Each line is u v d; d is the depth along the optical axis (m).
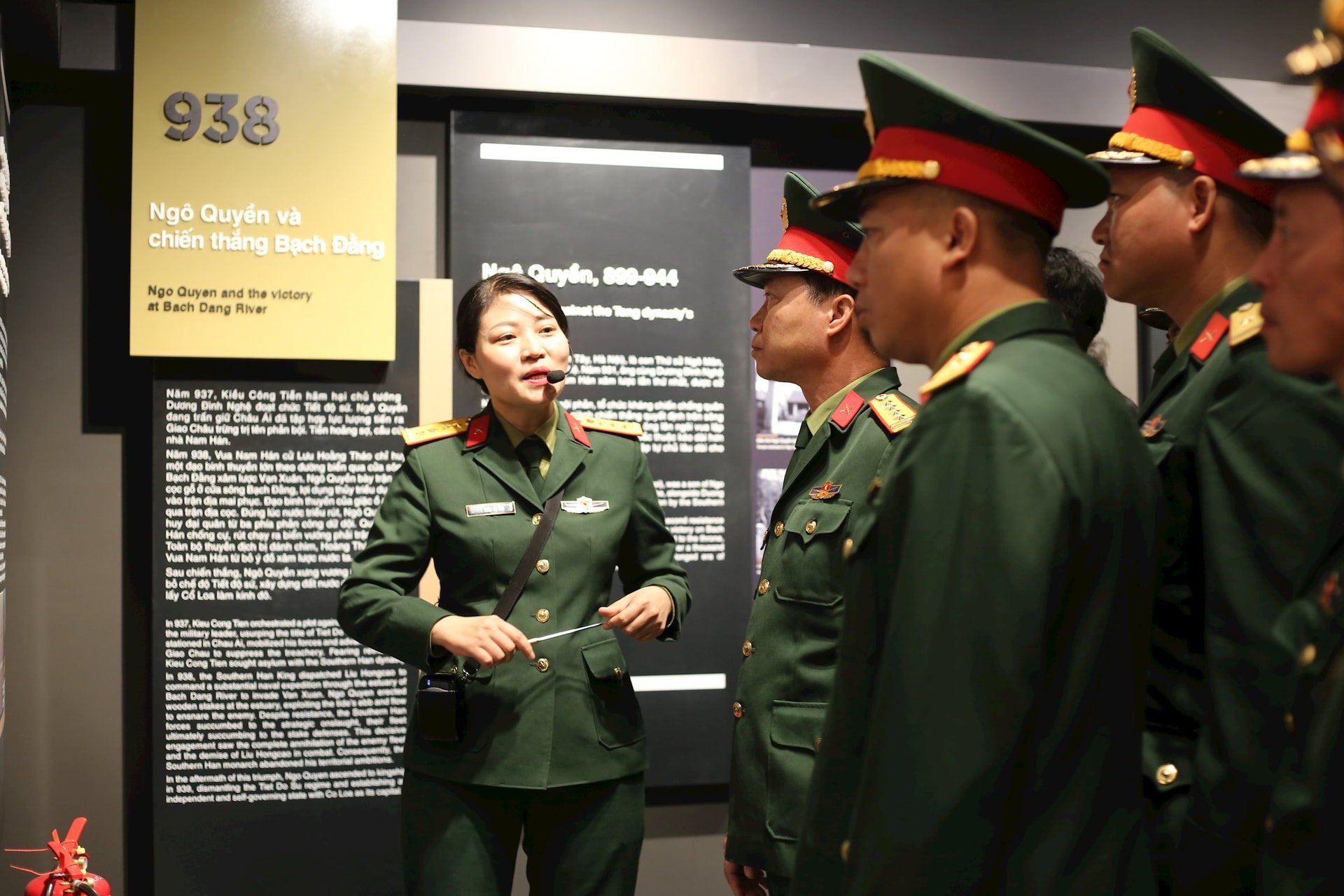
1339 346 0.93
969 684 1.07
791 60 3.46
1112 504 1.17
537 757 2.26
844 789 1.26
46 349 3.21
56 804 3.19
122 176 3.25
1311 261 0.93
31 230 3.21
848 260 2.21
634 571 2.62
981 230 1.26
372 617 2.31
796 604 2.03
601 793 2.35
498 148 3.37
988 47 3.71
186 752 3.16
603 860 2.32
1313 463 1.29
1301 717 1.06
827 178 3.68
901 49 3.65
